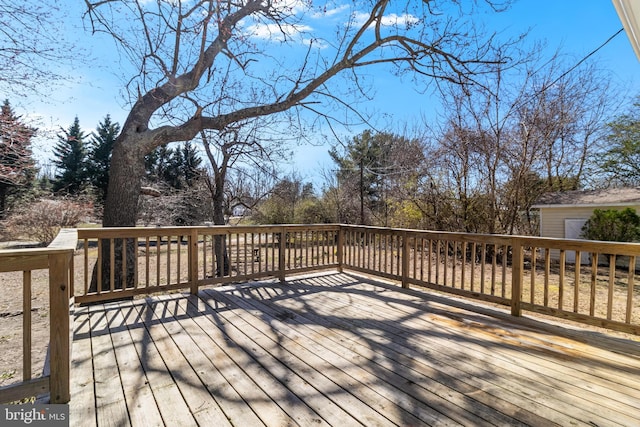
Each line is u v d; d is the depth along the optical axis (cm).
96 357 265
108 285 540
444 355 272
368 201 1683
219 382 228
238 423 184
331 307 401
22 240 1341
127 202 548
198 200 1307
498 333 321
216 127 633
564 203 1075
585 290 640
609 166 1401
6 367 354
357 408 198
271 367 250
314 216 1719
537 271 855
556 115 1041
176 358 264
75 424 184
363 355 271
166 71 539
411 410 196
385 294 462
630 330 289
